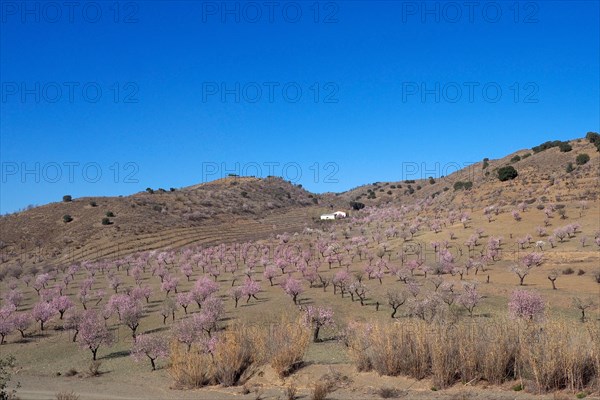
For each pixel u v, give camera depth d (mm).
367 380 14742
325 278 66562
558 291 49844
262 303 55438
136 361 33031
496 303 45281
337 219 178625
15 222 147750
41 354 44438
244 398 14641
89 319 44188
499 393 12250
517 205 106188
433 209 134750
